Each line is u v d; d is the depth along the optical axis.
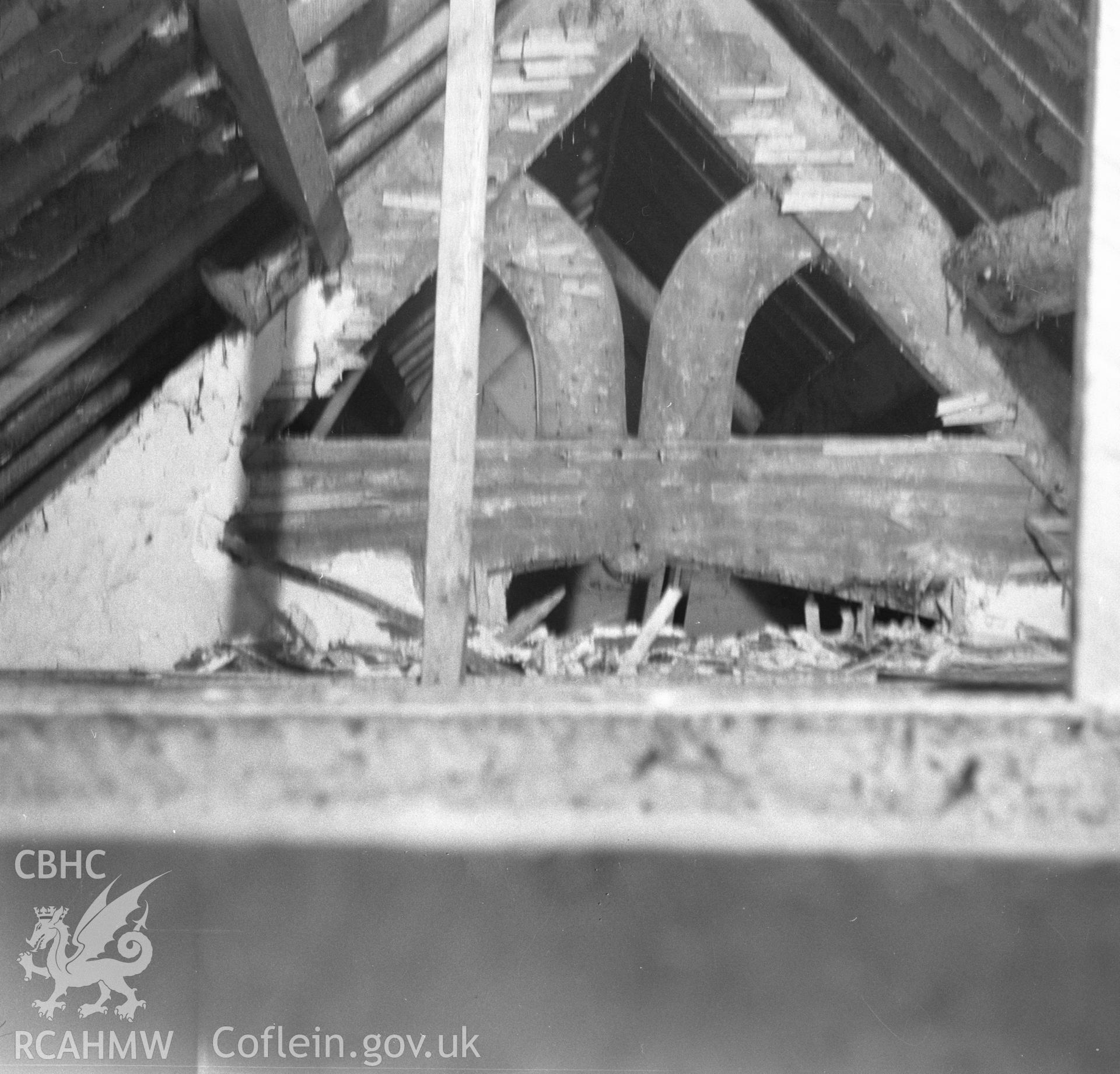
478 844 1.58
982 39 5.62
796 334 8.91
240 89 4.80
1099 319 1.52
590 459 6.95
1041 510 6.88
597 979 1.70
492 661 6.01
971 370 6.80
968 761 1.52
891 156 6.78
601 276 6.94
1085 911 1.57
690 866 1.62
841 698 1.56
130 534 6.54
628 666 6.26
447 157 2.77
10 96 4.49
